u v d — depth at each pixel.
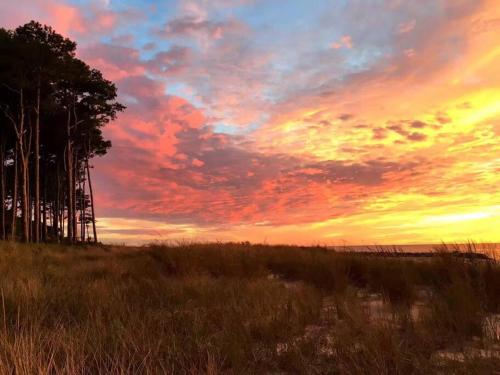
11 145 42.38
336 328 5.31
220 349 4.39
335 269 9.12
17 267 10.76
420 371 3.75
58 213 48.91
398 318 5.61
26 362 3.49
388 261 10.00
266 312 5.87
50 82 33.50
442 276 8.12
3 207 38.78
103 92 38.25
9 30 31.25
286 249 15.59
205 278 9.30
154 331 5.06
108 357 3.96
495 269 7.34
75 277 9.88
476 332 5.05
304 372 3.93
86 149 45.09
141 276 9.97
